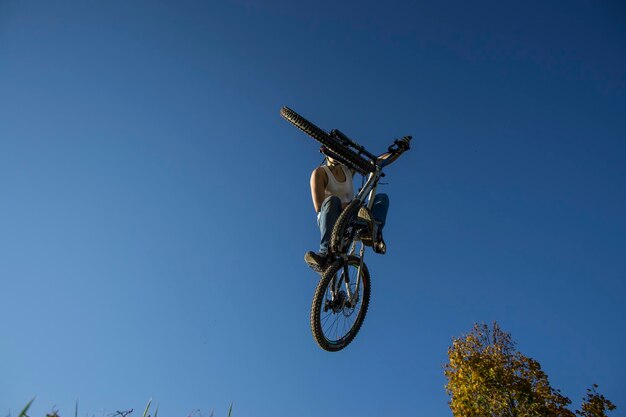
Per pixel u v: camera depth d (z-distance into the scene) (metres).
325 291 3.80
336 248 3.82
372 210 4.41
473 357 19.39
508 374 18.41
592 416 17.39
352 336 4.44
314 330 3.81
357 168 4.26
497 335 20.08
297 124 3.77
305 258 3.87
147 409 2.82
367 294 4.64
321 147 4.11
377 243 4.29
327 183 4.34
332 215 4.02
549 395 17.97
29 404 2.07
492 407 18.11
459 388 19.11
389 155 4.62
